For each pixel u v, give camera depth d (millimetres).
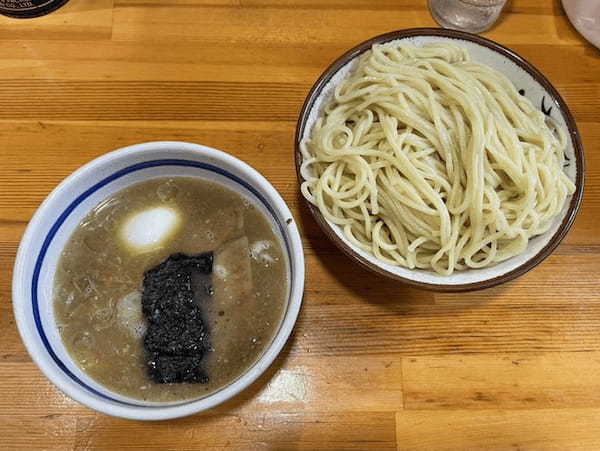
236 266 318
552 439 335
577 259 374
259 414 334
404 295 362
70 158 392
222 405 335
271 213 320
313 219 371
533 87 372
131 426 331
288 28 433
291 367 345
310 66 422
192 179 333
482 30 435
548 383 346
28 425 330
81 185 310
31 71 415
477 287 319
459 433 334
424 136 363
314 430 333
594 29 421
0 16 430
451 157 355
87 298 309
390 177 357
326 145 355
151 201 330
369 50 377
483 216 341
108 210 327
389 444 331
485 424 336
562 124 362
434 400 340
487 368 348
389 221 364
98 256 318
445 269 347
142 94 410
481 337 355
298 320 355
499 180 355
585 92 421
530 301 364
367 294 361
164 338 302
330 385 342
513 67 375
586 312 363
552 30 438
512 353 352
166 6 436
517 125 365
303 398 338
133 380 295
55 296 308
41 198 383
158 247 323
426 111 363
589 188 393
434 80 368
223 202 331
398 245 358
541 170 349
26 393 336
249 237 324
